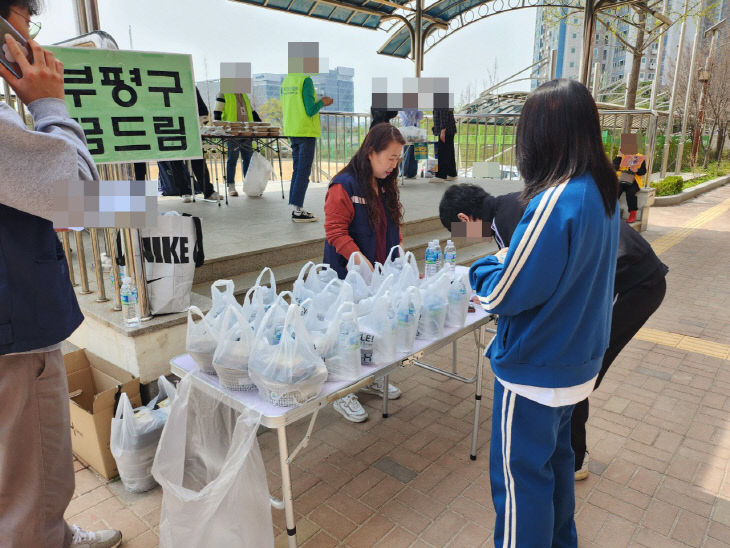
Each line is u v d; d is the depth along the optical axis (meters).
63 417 1.62
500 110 13.48
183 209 5.93
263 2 6.89
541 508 1.68
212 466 2.04
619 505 2.40
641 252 2.18
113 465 2.53
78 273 3.55
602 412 3.21
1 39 1.28
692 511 2.36
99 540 2.04
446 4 8.33
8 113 1.23
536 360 1.57
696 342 4.32
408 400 3.38
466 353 4.15
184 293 2.79
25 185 1.25
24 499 1.59
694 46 17.88
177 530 1.76
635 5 9.73
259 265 4.11
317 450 2.83
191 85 2.51
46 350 1.53
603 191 1.46
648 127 8.88
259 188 6.91
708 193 16.42
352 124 8.60
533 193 1.52
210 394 1.90
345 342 1.87
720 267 6.84
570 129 1.46
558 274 1.43
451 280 2.46
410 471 2.65
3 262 1.35
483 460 2.75
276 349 1.69
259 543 1.83
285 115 4.93
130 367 2.71
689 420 3.12
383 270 2.44
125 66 2.32
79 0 2.59
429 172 9.55
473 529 2.25
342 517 2.32
